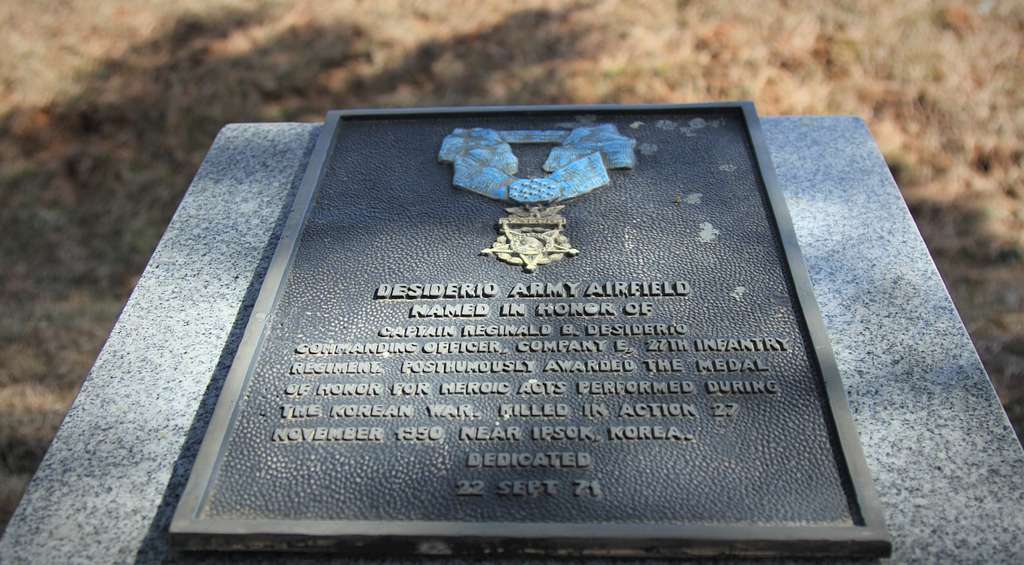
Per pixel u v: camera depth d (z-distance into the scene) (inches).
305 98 206.7
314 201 109.8
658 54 208.5
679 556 76.0
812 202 114.3
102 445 88.2
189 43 226.2
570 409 84.7
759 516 76.6
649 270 98.9
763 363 88.3
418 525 76.1
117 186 191.9
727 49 208.4
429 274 99.5
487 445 82.3
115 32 231.9
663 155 114.6
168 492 84.2
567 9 226.8
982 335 148.2
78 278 172.2
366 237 104.5
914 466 83.9
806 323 91.4
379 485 79.7
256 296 104.0
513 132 118.6
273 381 88.0
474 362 89.3
